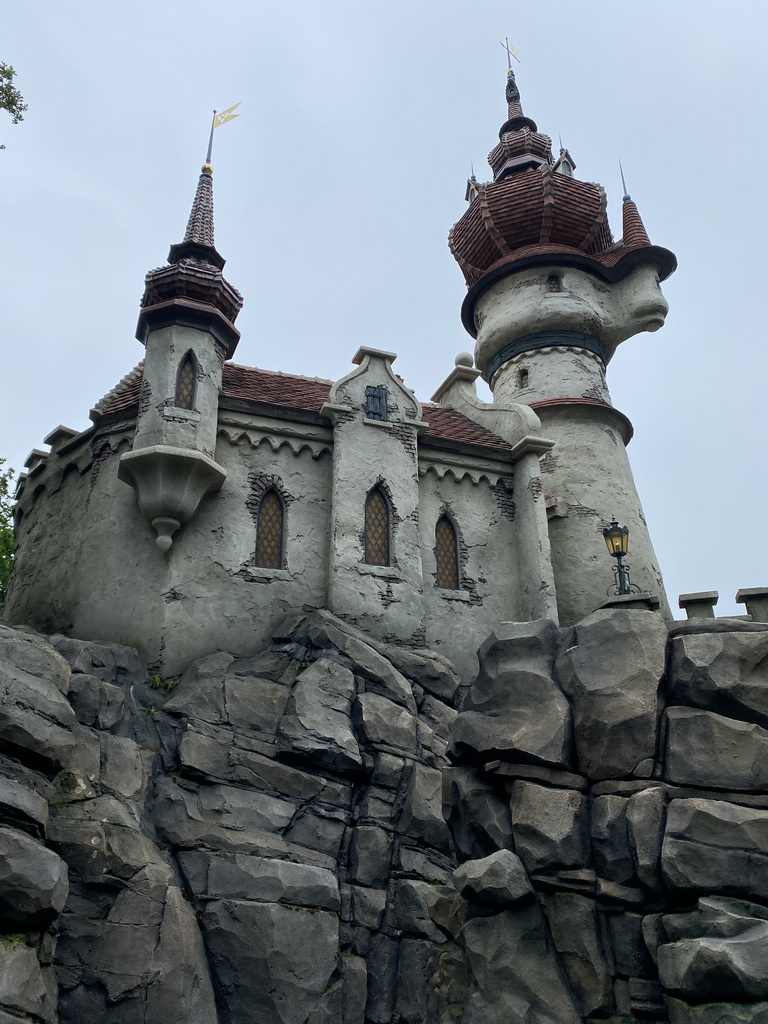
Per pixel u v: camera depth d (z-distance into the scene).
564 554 27.67
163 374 22.58
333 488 23.39
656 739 14.77
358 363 25.89
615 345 33.28
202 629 21.28
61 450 24.92
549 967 14.23
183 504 21.53
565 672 15.87
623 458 30.45
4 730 15.11
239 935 16.59
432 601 23.81
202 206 27.33
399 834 19.03
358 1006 17.14
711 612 17.25
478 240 35.12
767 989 12.28
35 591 23.11
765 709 14.41
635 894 14.05
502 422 27.34
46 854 14.30
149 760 18.17
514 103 41.44
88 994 15.10
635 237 33.97
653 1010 13.38
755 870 13.31
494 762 15.68
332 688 19.89
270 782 18.66
